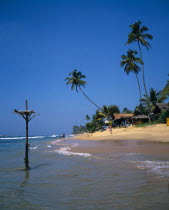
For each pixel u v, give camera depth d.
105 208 3.86
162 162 8.20
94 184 5.56
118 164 8.34
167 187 4.86
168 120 32.03
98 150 14.38
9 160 12.09
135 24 46.53
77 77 57.97
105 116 73.81
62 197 4.63
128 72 50.62
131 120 61.19
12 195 4.89
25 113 9.83
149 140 20.70
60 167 8.59
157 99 61.09
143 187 4.98
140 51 47.06
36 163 10.26
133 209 3.74
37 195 4.85
